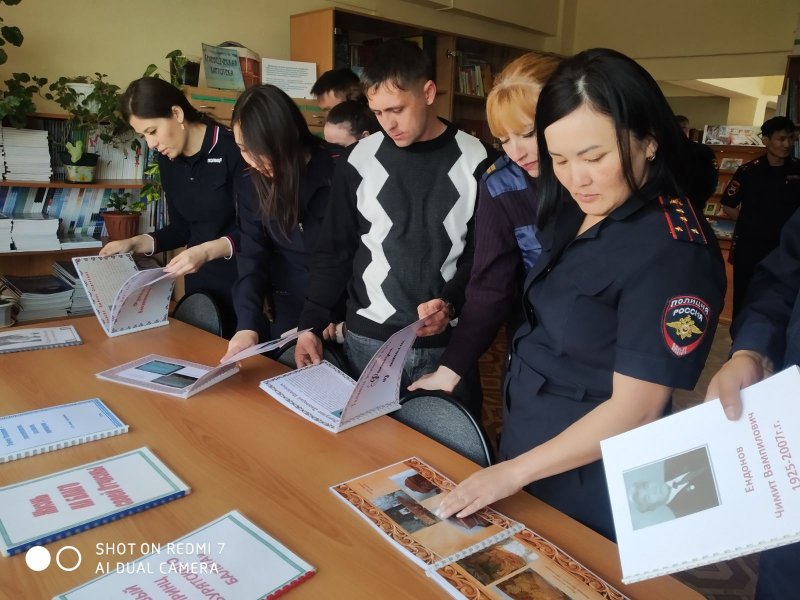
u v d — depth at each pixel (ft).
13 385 4.89
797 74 15.40
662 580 2.90
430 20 17.30
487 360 13.44
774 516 2.16
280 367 5.51
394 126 5.52
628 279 3.22
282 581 2.73
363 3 15.46
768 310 3.30
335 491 3.47
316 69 13.15
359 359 6.18
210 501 3.38
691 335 2.99
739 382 2.76
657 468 2.51
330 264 6.23
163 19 12.07
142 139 11.20
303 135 6.34
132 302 6.32
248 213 6.70
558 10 21.09
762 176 13.97
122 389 4.89
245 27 13.39
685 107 32.22
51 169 10.26
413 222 5.83
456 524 3.21
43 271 10.61
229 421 4.39
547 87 3.04
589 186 3.08
